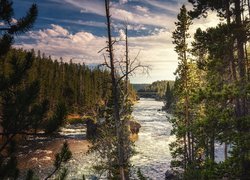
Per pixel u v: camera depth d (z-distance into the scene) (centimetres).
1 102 568
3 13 571
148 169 3672
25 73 614
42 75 8194
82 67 11225
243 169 1128
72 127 6875
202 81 2542
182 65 2598
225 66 1705
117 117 1540
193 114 2470
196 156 2283
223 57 1680
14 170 602
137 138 5834
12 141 628
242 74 1524
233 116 1185
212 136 1210
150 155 4438
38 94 596
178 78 2627
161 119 9069
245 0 1589
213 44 1614
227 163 1141
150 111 11712
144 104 16212
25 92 570
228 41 1557
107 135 2059
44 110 573
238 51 1559
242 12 1591
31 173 670
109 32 1400
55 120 562
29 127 566
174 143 2633
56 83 8888
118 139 1608
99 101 2084
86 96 9175
